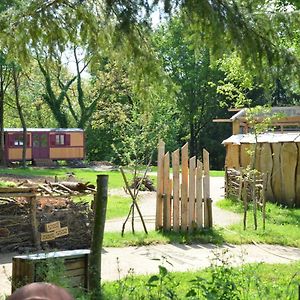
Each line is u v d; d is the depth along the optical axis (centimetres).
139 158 1909
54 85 5747
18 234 1038
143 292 587
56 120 5572
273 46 598
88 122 5453
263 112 1928
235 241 1179
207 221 1274
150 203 1925
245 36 586
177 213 1256
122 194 2197
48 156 4653
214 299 426
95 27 666
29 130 4616
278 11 602
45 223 1054
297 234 1255
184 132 6053
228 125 5744
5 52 684
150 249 1085
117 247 1102
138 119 1717
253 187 1380
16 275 562
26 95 5328
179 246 1130
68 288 528
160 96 707
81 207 1095
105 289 623
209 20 579
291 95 656
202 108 5734
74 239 1078
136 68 681
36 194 1042
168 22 607
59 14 664
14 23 648
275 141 1873
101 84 5038
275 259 1002
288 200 1834
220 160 5816
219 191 2280
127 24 610
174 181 1260
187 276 779
